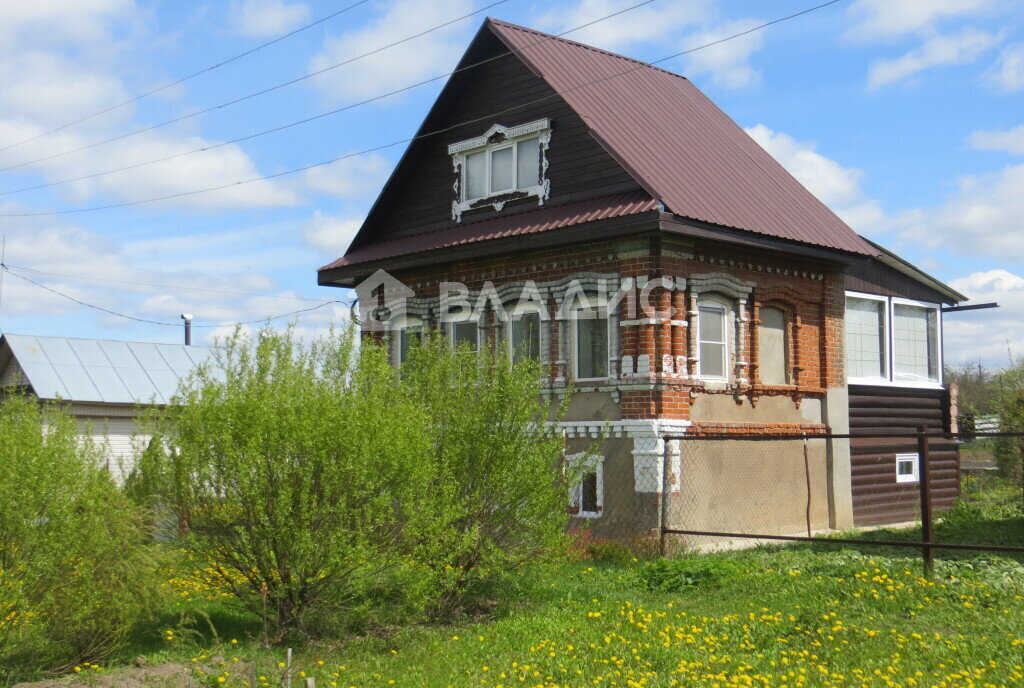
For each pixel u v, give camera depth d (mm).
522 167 18844
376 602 11172
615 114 18328
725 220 16328
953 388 22828
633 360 15953
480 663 9250
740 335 17156
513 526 11516
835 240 18469
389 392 10844
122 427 27281
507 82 19188
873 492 20250
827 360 18781
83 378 27109
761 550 15242
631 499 15828
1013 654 8695
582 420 16656
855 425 20172
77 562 8781
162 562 9477
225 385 10047
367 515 9828
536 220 17453
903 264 21500
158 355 29422
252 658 8797
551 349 17312
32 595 8531
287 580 9867
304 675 8602
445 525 10680
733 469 16797
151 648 9844
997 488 24703
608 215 15867
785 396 17969
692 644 9648
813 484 18281
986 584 11305
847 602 10992
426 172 20891
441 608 11023
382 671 9062
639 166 16484
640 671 8789
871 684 8141
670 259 16031
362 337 21094
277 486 9703
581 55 20172
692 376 16266
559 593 11898
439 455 11367
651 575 12844
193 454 9648
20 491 8547
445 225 20250
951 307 23219
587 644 9648
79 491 8906
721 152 19578
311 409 9859
